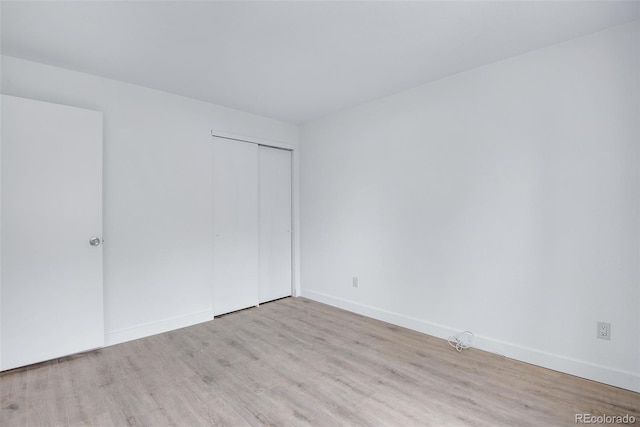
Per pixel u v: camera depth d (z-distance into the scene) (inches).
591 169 80.9
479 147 100.0
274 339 110.0
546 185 87.6
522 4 68.7
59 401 74.2
